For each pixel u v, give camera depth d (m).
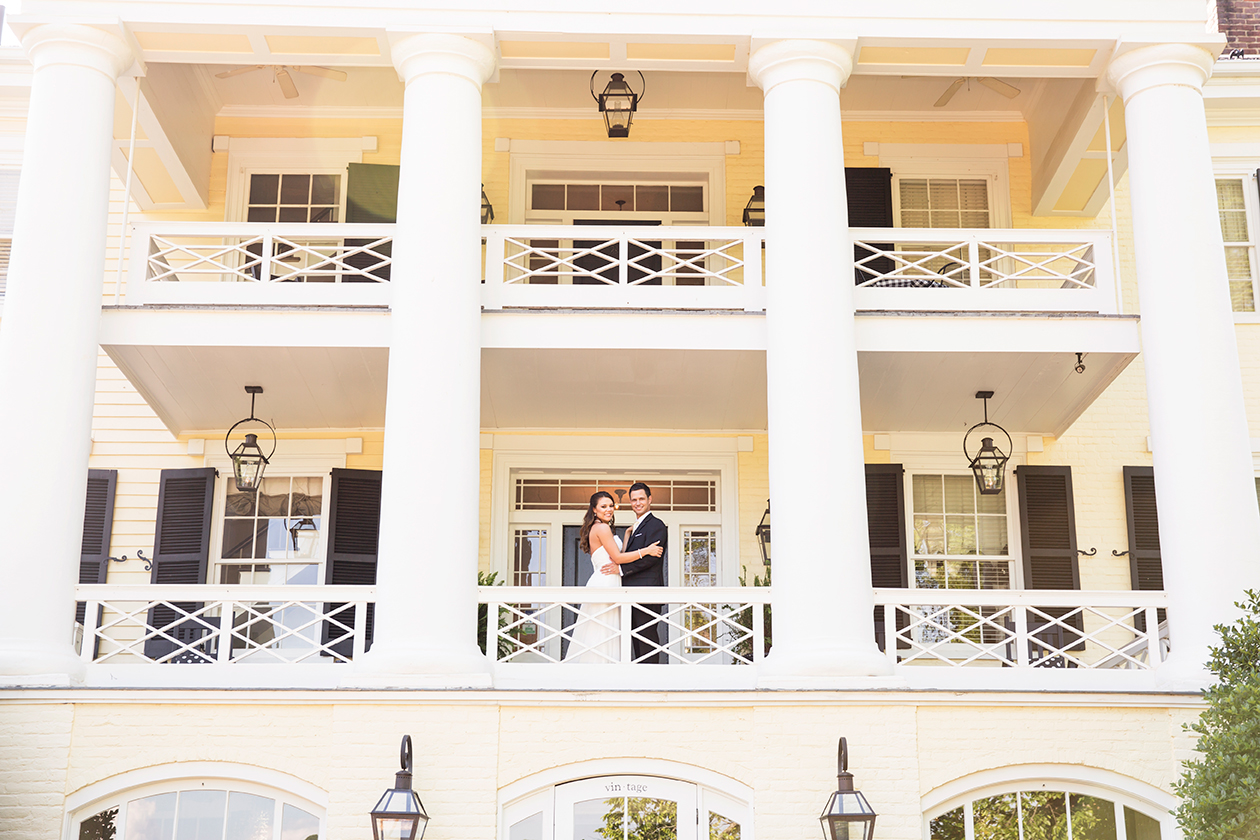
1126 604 9.34
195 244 12.71
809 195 9.48
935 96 13.09
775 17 9.80
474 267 9.49
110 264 12.69
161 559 11.97
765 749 8.41
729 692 8.50
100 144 9.57
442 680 8.49
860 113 13.35
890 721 8.48
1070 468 12.43
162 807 8.41
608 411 12.05
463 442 9.07
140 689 8.42
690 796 8.47
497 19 9.75
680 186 13.45
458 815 8.27
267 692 8.45
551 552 12.66
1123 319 10.02
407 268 9.33
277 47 9.98
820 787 8.34
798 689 8.50
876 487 12.32
